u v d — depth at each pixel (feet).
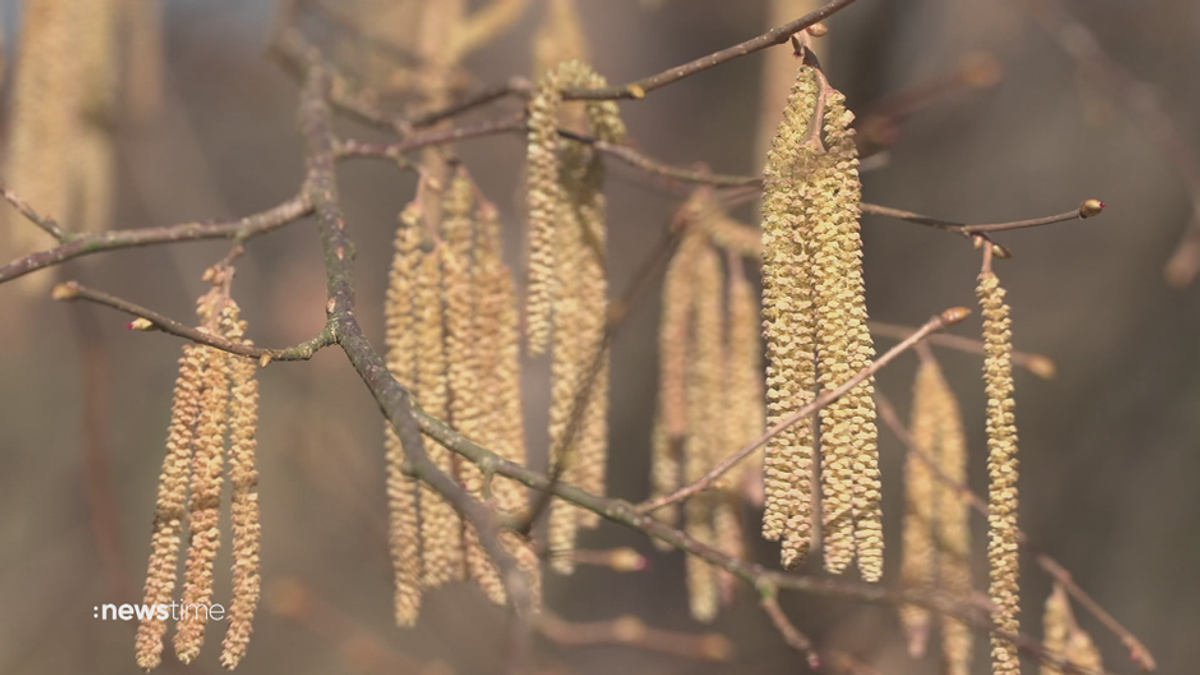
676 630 4.68
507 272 2.24
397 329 2.21
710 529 2.38
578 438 2.27
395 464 2.22
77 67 2.50
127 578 2.85
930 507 2.32
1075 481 4.45
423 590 2.25
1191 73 4.64
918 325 4.63
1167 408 4.45
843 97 2.06
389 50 2.76
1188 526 4.29
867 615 3.30
